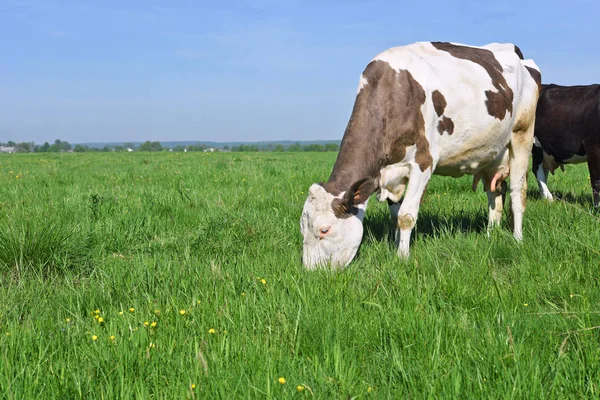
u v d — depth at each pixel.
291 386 2.60
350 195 4.73
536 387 2.47
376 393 2.56
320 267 4.56
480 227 6.62
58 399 2.56
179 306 3.73
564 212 6.32
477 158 6.15
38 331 3.34
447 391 2.52
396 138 5.27
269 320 3.47
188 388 2.59
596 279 4.08
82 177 12.67
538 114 9.23
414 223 5.38
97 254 5.31
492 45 6.89
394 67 5.35
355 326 3.33
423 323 3.25
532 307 3.66
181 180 11.54
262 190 9.48
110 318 3.58
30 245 4.72
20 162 22.84
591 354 2.77
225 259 5.09
